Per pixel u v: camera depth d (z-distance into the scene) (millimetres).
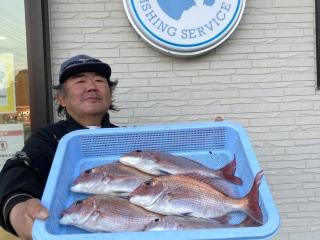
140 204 1287
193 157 1673
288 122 3498
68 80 2139
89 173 1451
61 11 3305
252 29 3438
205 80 3414
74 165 1626
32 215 1173
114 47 3352
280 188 3529
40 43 3176
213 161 1649
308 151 3523
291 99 3486
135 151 1530
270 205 1141
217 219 1253
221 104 3436
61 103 2234
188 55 3281
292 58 3473
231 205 1253
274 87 3473
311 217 3561
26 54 3268
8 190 1454
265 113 3477
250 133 3475
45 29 3201
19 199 1399
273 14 3447
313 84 3500
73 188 1433
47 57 3219
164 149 1715
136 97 3381
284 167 3518
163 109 3396
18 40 3271
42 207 1169
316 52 3486
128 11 3211
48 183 1301
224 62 3422
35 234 1071
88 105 2096
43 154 1728
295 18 3463
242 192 1387
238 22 3229
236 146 1613
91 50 3338
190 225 1187
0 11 3262
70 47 3320
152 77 3381
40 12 3160
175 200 1278
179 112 3408
